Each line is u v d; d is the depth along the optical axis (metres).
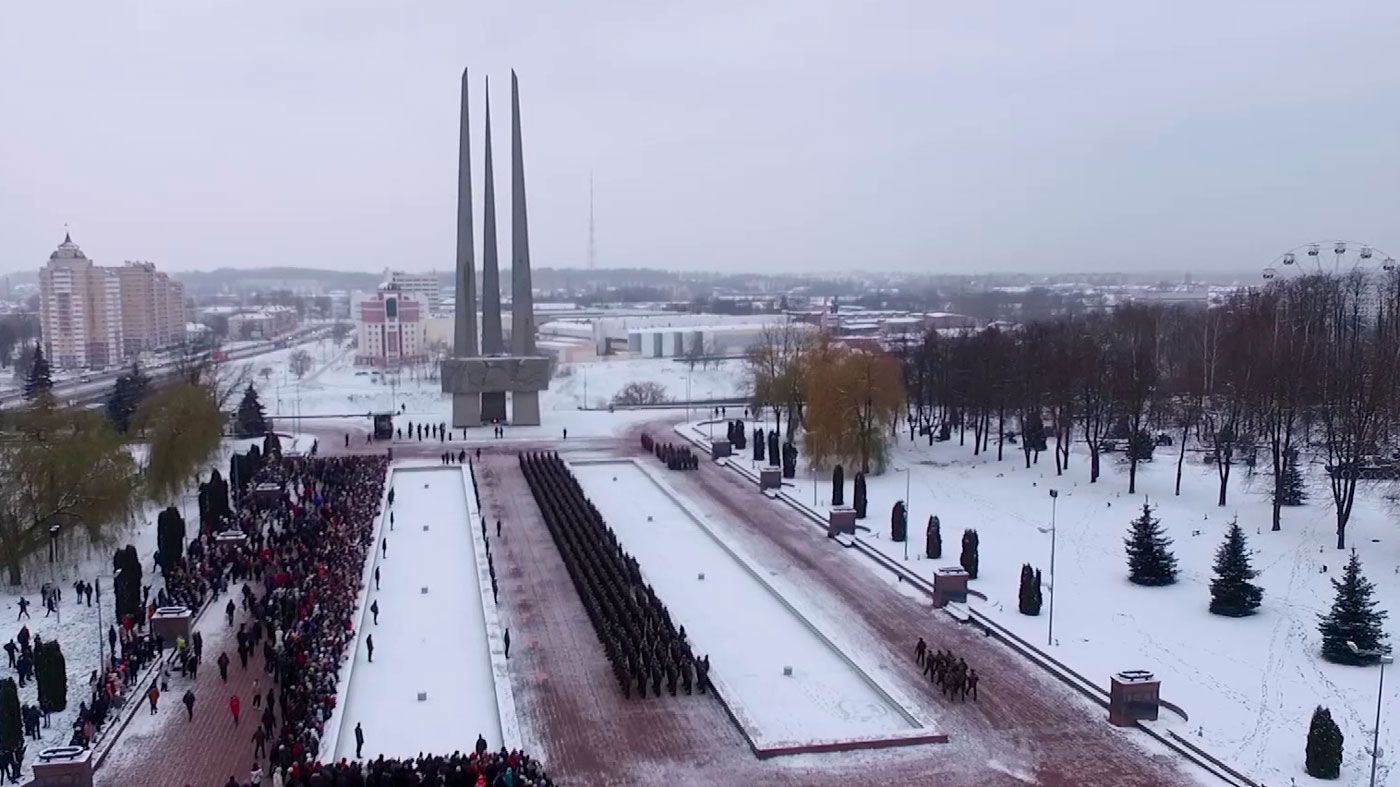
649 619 52.75
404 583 64.06
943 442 113.75
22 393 167.50
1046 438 107.25
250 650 52.19
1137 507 80.12
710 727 44.12
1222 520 75.00
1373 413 69.19
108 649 53.62
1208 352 111.81
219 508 77.00
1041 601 57.59
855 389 94.81
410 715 44.97
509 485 94.94
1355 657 48.81
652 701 46.81
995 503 83.75
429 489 93.06
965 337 121.25
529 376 127.12
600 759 41.16
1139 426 98.56
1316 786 37.84
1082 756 41.38
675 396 185.25
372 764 37.97
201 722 44.69
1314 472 86.06
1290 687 46.75
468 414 128.50
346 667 49.66
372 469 97.31
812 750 41.62
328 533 71.62
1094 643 52.41
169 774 40.03
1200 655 50.69
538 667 50.78
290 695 44.81
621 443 119.31
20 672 48.94
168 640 52.41
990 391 104.31
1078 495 84.94
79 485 66.25
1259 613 56.28
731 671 49.88
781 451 103.75
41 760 37.62
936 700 46.62
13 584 64.56
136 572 57.53
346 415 145.00
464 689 47.81
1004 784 39.12
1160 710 44.69
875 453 95.75
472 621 57.16
